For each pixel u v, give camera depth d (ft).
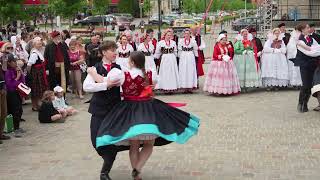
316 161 23.15
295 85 45.34
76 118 34.96
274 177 20.92
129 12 219.41
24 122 33.99
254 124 31.32
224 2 189.47
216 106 38.32
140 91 19.26
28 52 44.11
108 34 128.16
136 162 20.26
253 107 37.45
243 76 44.93
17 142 28.35
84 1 160.45
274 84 45.34
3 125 28.58
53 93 34.24
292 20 73.97
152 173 21.84
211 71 43.91
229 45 43.55
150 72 19.85
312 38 33.55
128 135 18.19
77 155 25.16
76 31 106.32
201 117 33.91
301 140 27.07
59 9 130.72
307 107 35.68
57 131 30.99
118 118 18.86
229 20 159.63
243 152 24.90
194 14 191.21
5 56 30.14
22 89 30.53
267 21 71.72
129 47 43.50
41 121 33.55
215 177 21.11
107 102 19.66
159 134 18.42
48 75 39.83
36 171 22.62
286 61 45.09
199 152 25.08
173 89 45.32
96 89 18.97
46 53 39.83
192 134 19.56
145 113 18.80
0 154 25.80
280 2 80.64
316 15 80.94
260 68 45.62
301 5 80.74
